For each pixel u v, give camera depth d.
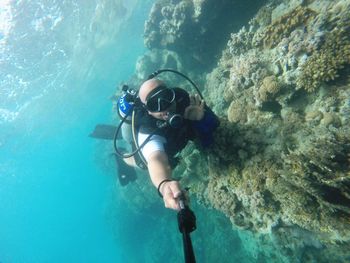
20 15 8.23
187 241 0.59
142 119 1.37
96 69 11.88
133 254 8.92
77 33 9.92
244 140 1.74
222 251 5.06
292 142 1.62
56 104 13.38
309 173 1.47
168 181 1.00
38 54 9.78
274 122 1.80
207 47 4.02
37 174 25.38
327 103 1.62
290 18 2.19
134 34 10.53
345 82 1.64
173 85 5.07
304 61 1.77
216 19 3.66
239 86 2.28
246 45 2.84
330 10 1.98
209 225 5.38
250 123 1.91
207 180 2.69
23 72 10.27
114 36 10.48
